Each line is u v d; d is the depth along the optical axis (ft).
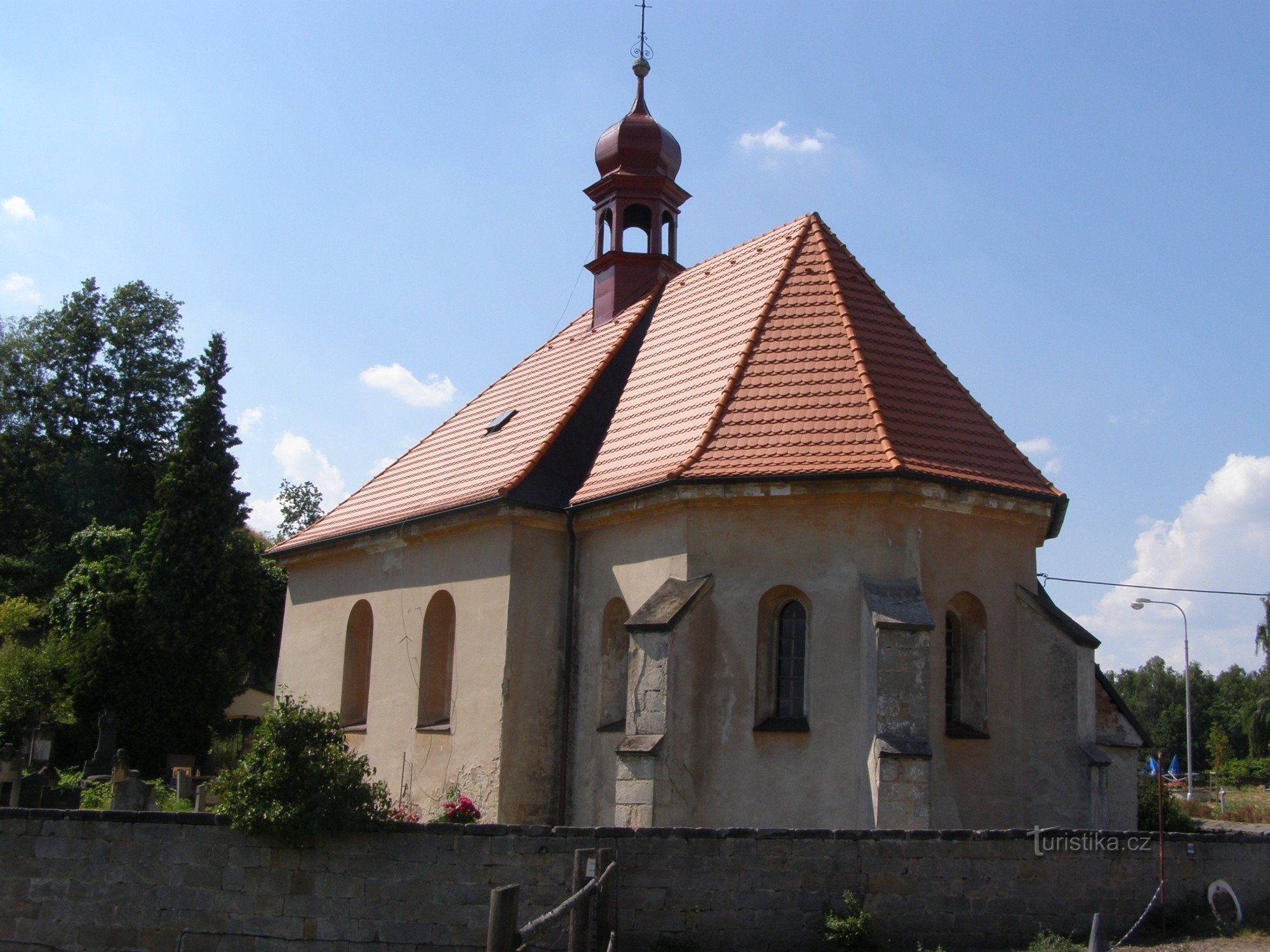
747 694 53.98
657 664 52.65
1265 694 236.02
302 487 229.25
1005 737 55.21
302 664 80.69
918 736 49.01
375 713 72.02
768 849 38.81
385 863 38.34
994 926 39.70
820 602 54.03
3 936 39.37
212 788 40.78
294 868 38.68
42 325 179.63
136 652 111.34
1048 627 56.29
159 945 38.73
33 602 150.82
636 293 85.81
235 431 124.16
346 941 38.01
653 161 88.74
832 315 63.87
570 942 32.17
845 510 54.70
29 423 172.04
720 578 55.57
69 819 39.81
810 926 38.45
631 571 59.82
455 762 63.72
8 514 163.94
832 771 52.06
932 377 62.54
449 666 69.46
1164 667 339.16
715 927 38.11
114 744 98.02
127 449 176.24
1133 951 39.22
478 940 37.52
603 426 70.49
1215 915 42.73
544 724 62.18
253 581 120.98
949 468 55.52
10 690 110.22
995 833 40.45
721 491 55.47
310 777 38.47
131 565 121.70
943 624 54.39
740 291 71.61
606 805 58.90
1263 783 227.20
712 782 53.26
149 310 181.37
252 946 38.34
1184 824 78.95
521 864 37.93
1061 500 58.65
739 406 59.62
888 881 39.27
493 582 63.62
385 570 73.87
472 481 70.44
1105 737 57.88
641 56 91.86
